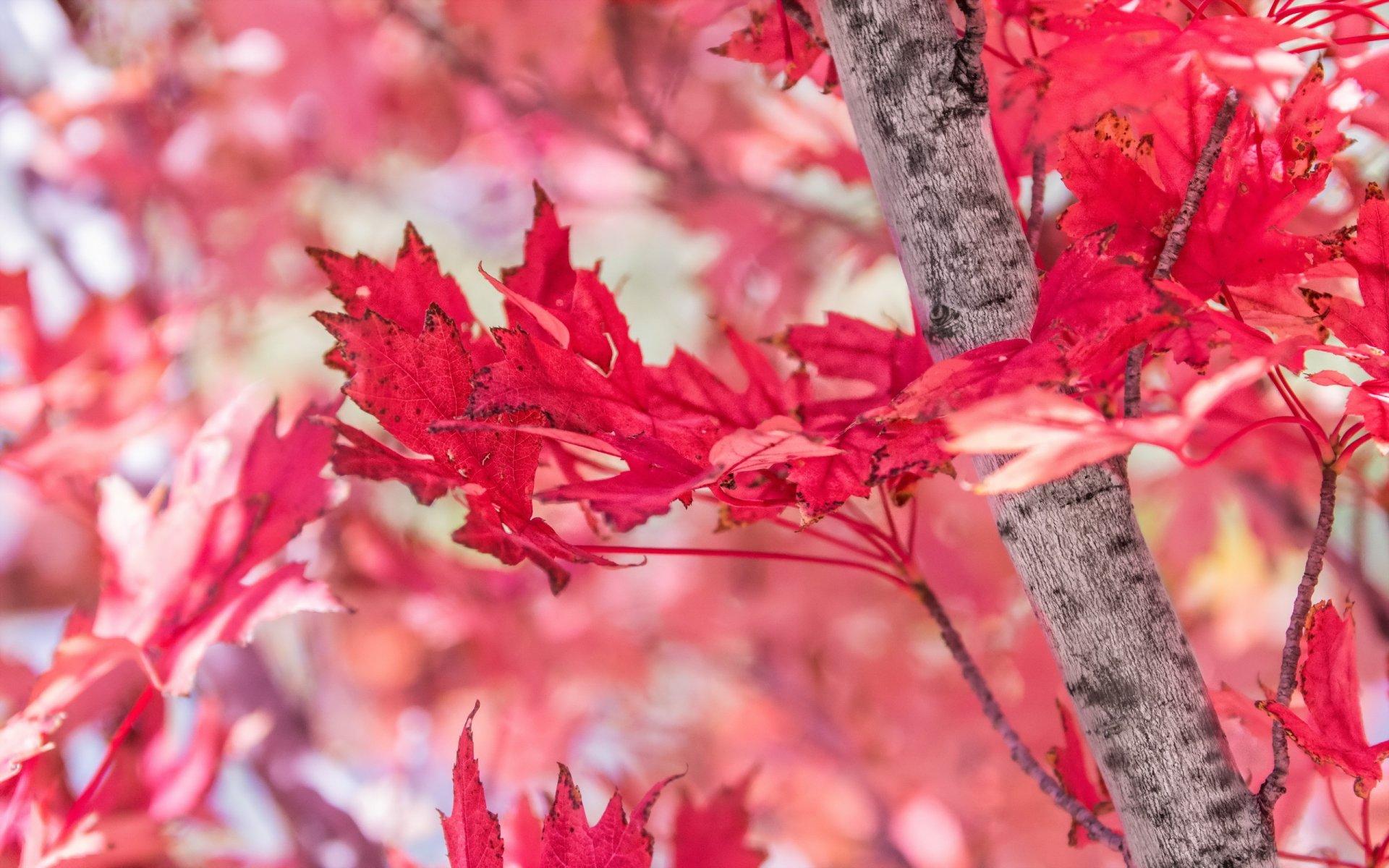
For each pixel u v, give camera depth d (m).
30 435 1.58
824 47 1.31
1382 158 1.40
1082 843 1.33
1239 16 1.27
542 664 2.94
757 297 2.83
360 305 1.31
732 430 1.32
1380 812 1.74
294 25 2.59
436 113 2.88
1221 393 1.20
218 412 1.41
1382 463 1.66
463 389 1.27
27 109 2.76
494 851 1.30
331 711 3.15
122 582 1.38
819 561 1.33
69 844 1.37
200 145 2.86
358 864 2.14
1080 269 1.25
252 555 1.37
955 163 1.27
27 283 1.62
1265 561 2.71
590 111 2.75
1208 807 1.26
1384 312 1.27
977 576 2.67
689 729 3.38
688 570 3.17
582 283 1.30
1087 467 1.27
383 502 2.99
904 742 2.87
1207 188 1.29
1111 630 1.26
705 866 1.42
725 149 2.73
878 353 1.32
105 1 2.86
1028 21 1.29
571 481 1.35
